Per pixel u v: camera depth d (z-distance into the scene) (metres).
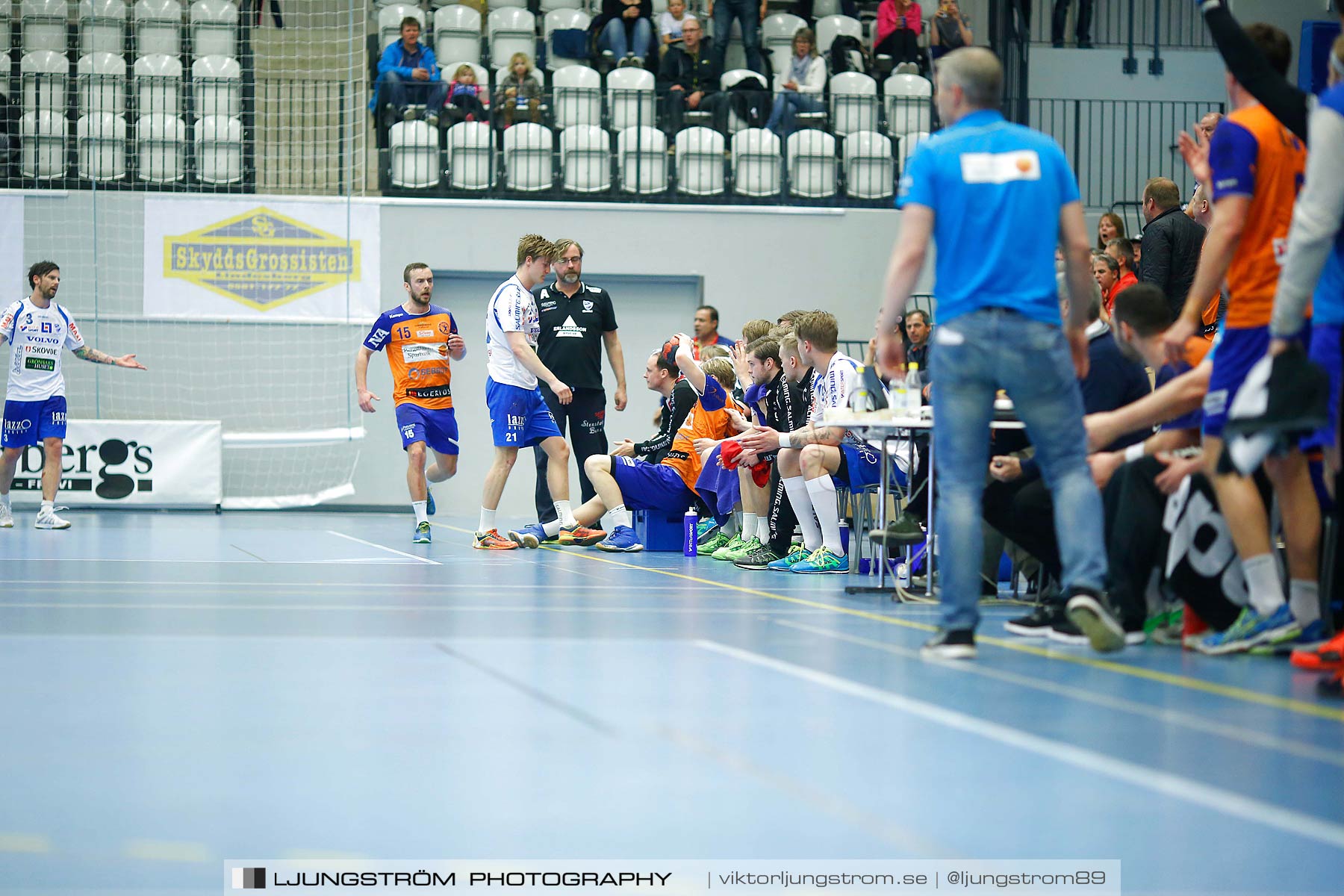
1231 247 8.45
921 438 13.29
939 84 8.48
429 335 20.78
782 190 30.70
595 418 22.83
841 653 8.34
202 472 29.25
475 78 31.28
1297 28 31.03
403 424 20.69
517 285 19.44
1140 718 6.19
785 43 34.81
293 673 7.40
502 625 9.77
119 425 29.02
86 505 29.09
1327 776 5.04
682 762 5.21
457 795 4.71
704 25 34.28
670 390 21.17
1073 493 8.21
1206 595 8.76
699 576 15.10
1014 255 7.96
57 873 3.86
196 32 33.38
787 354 17.20
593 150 30.56
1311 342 8.30
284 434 30.05
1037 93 32.50
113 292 29.59
